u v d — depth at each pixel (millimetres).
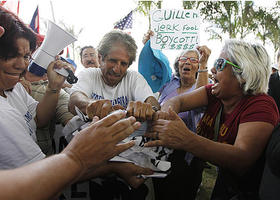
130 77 1462
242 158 1039
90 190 1260
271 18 8594
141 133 1080
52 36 1207
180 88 2393
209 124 1433
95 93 1430
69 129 1126
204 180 2195
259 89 1210
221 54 1289
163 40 1850
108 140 608
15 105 1124
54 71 1257
